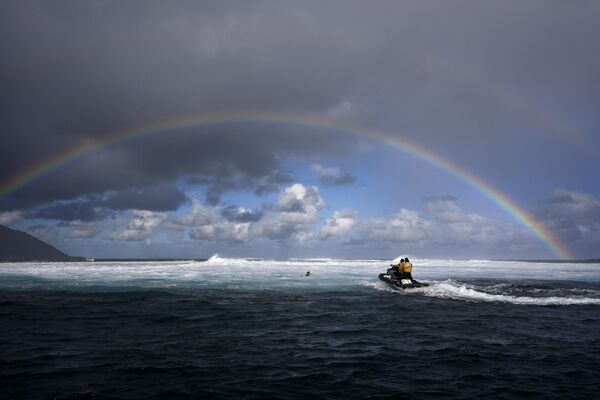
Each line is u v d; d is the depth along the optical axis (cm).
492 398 928
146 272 4206
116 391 941
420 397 930
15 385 970
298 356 1246
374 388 984
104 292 2669
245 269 4894
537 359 1245
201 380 1020
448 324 1767
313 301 2403
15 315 1864
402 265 3231
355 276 3994
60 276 3650
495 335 1566
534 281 3766
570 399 926
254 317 1880
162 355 1238
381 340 1468
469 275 4353
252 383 1004
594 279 4062
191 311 2014
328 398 920
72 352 1261
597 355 1295
